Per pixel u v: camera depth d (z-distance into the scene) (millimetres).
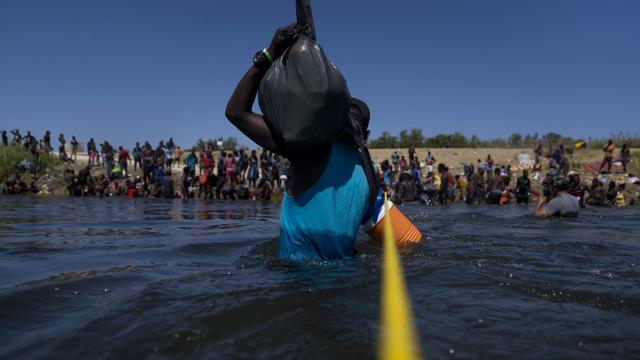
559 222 7301
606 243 4160
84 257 3455
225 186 20156
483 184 19422
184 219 8141
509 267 2830
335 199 3031
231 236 5066
